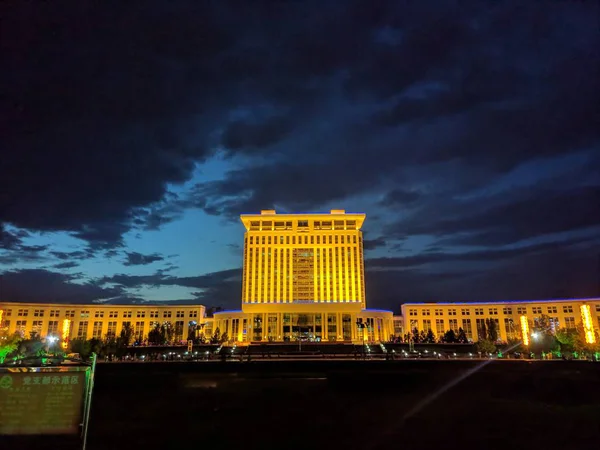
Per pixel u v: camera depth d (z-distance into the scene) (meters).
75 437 13.52
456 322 174.00
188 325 174.62
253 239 194.75
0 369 13.59
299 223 196.62
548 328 109.50
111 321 171.38
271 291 188.88
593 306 155.00
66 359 15.41
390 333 180.88
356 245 192.75
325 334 175.38
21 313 159.25
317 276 190.12
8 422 13.34
